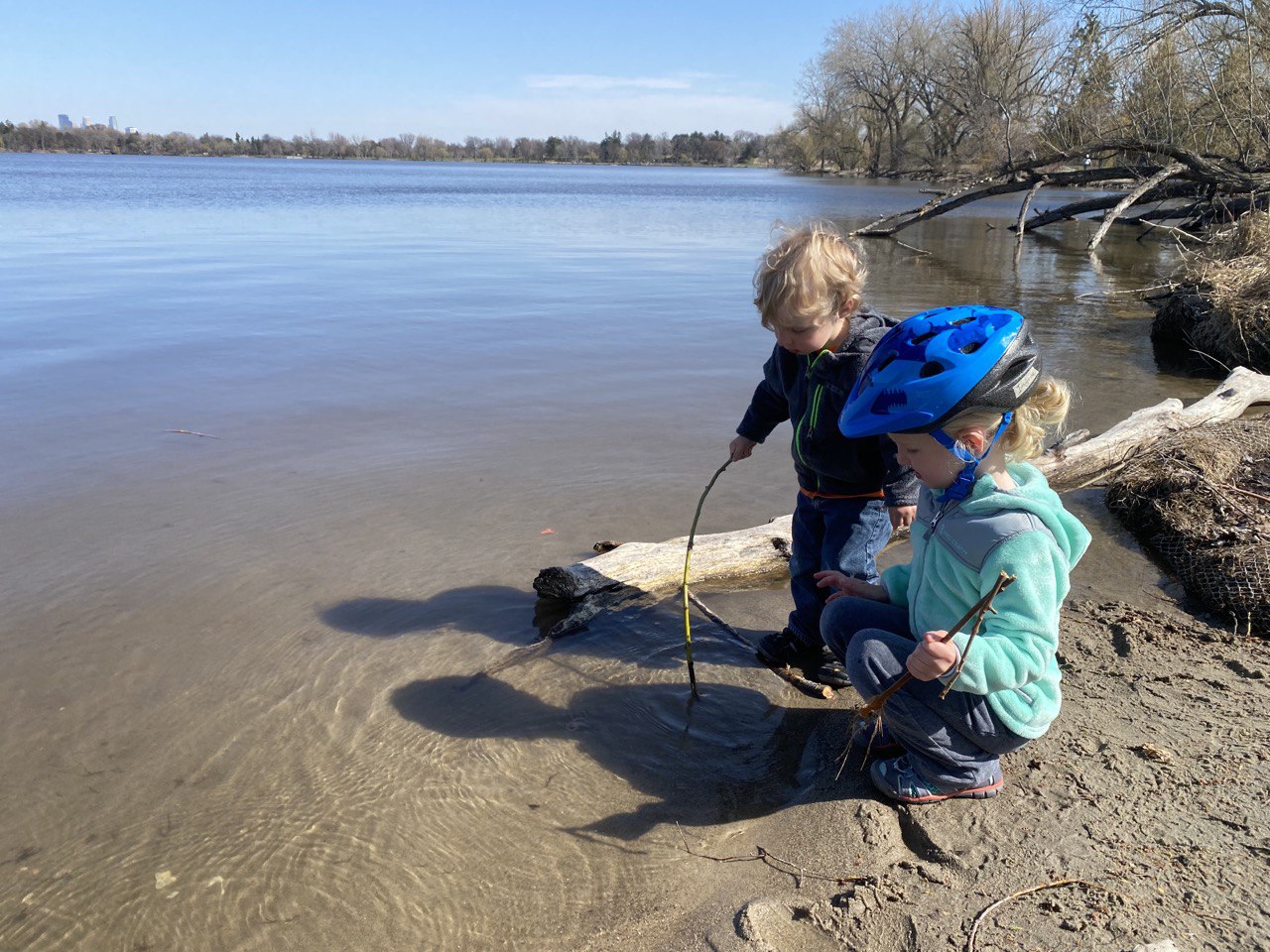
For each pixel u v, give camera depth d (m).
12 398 6.76
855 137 63.84
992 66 37.28
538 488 5.21
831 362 3.10
